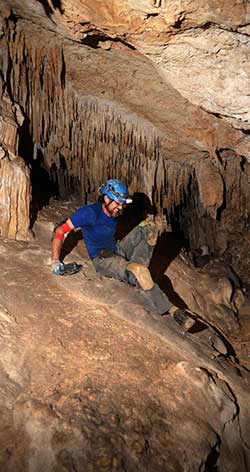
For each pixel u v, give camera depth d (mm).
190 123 5305
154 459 2289
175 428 2504
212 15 3023
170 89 4703
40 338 2908
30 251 3988
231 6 2914
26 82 4883
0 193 4012
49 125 5379
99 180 6129
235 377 3305
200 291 5199
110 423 2387
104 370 2781
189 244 7508
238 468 2676
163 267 5133
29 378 2607
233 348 4422
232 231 7336
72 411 2398
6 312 3039
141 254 3664
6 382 2531
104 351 2947
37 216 4895
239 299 5633
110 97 5258
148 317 3367
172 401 2676
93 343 2992
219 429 2727
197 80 3869
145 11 3113
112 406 2506
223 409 2836
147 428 2434
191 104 4875
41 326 3021
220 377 3188
